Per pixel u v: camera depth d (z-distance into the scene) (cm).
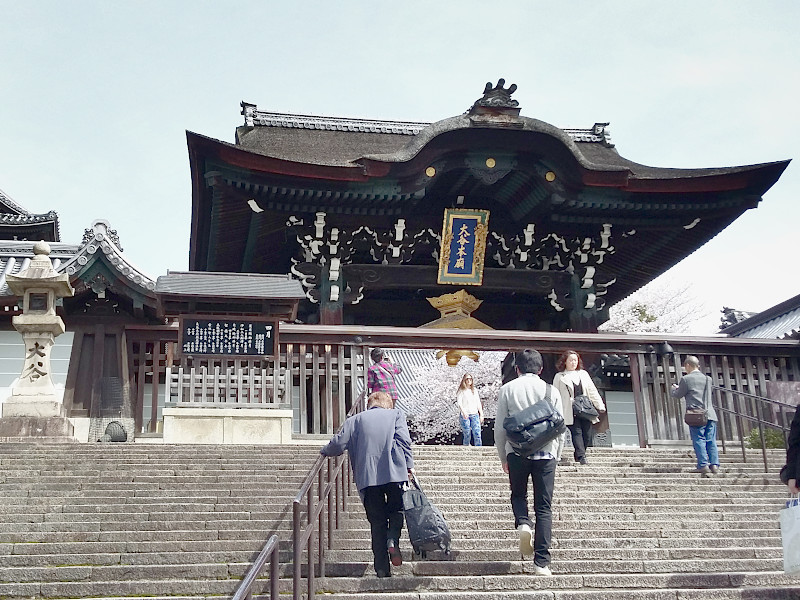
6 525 929
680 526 1034
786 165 2091
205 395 1536
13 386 1448
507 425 846
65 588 768
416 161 1972
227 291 1545
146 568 809
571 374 1326
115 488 1071
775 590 775
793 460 763
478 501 1080
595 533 991
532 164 2038
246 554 866
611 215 2189
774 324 2831
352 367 1634
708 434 1298
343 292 2131
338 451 836
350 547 921
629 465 1337
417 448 1338
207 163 1903
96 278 1598
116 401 1598
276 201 2022
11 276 1488
